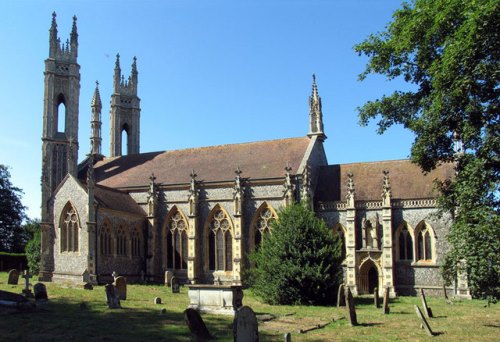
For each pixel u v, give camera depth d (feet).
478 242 91.30
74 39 258.57
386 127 136.98
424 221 190.70
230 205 215.72
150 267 222.28
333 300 148.77
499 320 114.52
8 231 346.54
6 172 346.33
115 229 209.56
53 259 202.90
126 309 117.70
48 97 249.75
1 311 103.45
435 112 107.86
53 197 206.69
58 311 109.29
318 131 229.86
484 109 100.89
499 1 88.53
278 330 96.37
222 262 214.69
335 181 217.97
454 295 176.24
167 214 225.97
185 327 93.45
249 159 229.66
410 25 114.93
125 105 297.74
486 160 98.48
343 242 202.90
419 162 123.13
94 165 270.26
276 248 150.82
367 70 137.18
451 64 97.71
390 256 189.16
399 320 112.78
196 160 242.37
